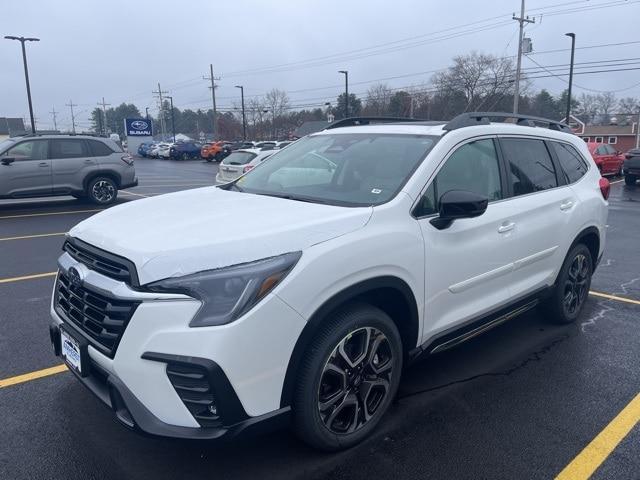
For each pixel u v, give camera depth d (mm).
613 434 3275
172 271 2441
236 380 2404
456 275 3475
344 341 2859
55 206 13852
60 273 3135
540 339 4727
